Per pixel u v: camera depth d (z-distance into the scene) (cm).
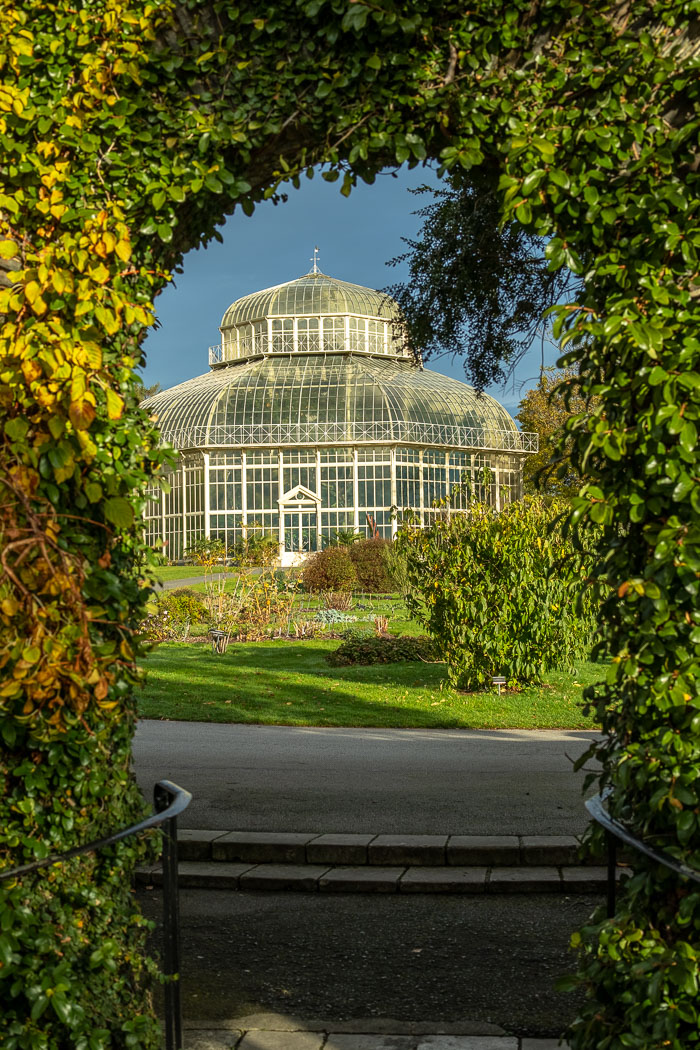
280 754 957
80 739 312
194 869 638
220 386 5631
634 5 312
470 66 323
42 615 244
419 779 840
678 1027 280
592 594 313
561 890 605
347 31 323
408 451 5425
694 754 283
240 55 332
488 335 788
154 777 850
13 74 327
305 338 5978
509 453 5781
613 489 301
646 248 301
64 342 267
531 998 443
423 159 333
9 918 283
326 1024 415
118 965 329
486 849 636
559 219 313
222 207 375
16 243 298
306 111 334
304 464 5406
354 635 1802
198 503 5466
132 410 344
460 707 1215
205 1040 399
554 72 317
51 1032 299
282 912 575
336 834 668
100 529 323
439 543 1351
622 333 286
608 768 320
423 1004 437
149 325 320
